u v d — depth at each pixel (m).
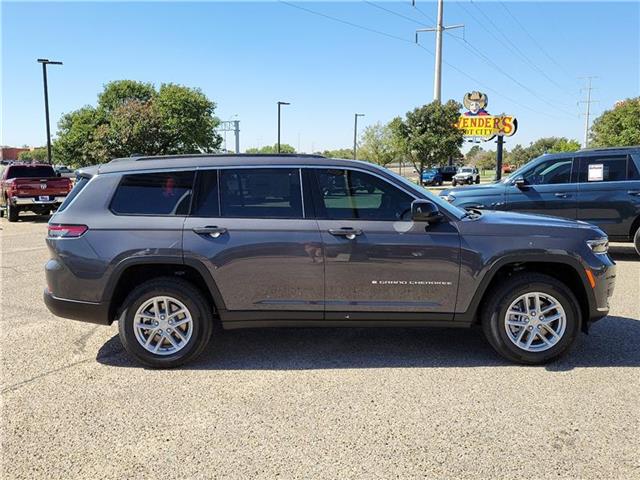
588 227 4.53
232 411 3.68
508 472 2.93
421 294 4.41
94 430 3.43
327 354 4.78
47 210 17.62
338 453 3.13
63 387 4.11
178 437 3.34
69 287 4.42
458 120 32.06
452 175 51.22
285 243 4.36
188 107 50.88
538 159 9.80
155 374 4.36
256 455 3.12
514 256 4.34
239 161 4.54
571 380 4.13
